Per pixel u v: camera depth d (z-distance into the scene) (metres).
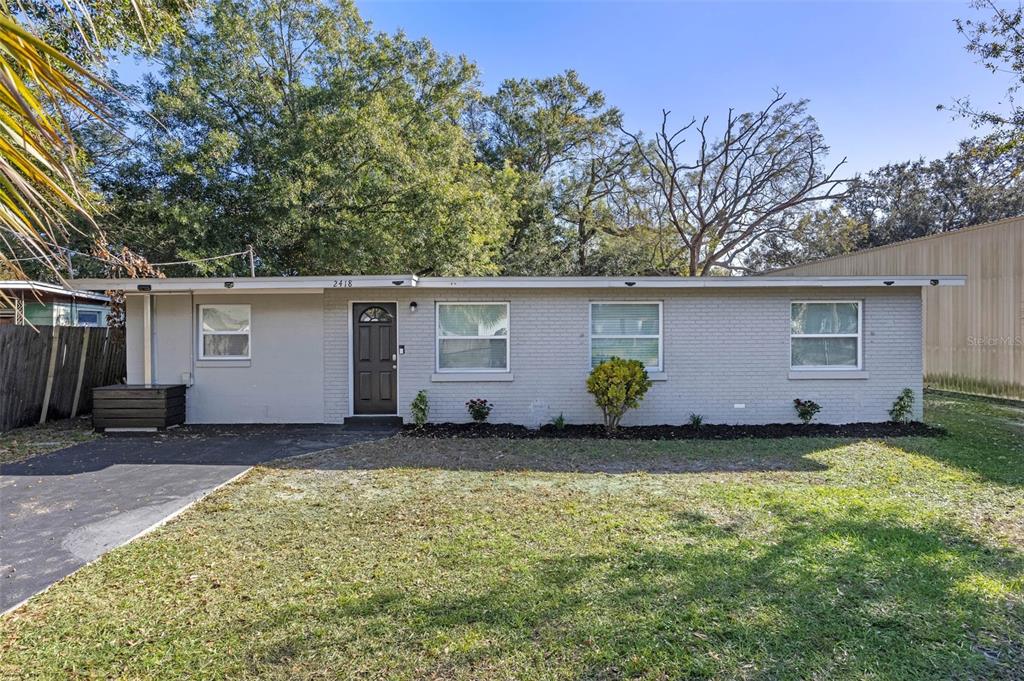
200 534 4.57
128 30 7.58
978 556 4.05
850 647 2.90
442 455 7.50
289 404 9.93
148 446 8.05
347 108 15.90
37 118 1.29
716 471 6.63
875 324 9.70
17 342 9.48
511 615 3.22
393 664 2.77
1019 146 11.87
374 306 10.02
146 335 9.75
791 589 3.53
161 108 14.48
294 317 9.94
